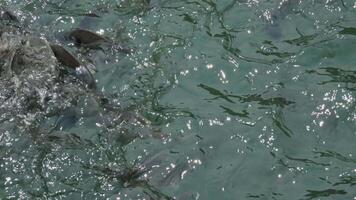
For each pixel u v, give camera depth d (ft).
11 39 32.94
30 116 29.48
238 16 34.86
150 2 36.14
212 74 31.76
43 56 31.35
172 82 31.37
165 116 29.45
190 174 26.73
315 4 34.81
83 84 30.58
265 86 30.96
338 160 27.17
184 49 33.12
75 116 29.40
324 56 32.19
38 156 27.94
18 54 31.73
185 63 32.35
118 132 28.60
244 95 30.60
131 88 31.01
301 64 31.91
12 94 30.25
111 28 34.68
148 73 31.83
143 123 29.01
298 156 27.50
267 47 32.96
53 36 34.30
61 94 30.07
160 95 30.68
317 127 28.68
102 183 26.68
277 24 34.14
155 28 34.45
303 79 31.07
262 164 27.25
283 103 29.86
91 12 35.99
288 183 26.43
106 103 30.04
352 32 33.24
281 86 30.83
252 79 31.37
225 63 32.17
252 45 33.17
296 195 25.90
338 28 33.53
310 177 26.58
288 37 33.40
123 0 36.42
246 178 26.71
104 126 28.91
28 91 30.25
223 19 34.78
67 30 34.68
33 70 31.01
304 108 29.50
